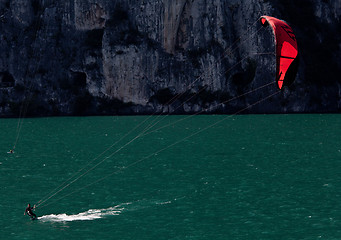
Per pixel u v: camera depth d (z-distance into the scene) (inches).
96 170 4921.3
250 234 2891.2
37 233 2952.8
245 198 3690.9
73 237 2881.4
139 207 3496.6
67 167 5108.3
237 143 6801.2
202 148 6407.5
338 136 7377.0
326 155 5570.9
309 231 2923.2
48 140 7500.0
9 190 4040.4
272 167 4896.7
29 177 4571.9
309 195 3735.2
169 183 4256.9
